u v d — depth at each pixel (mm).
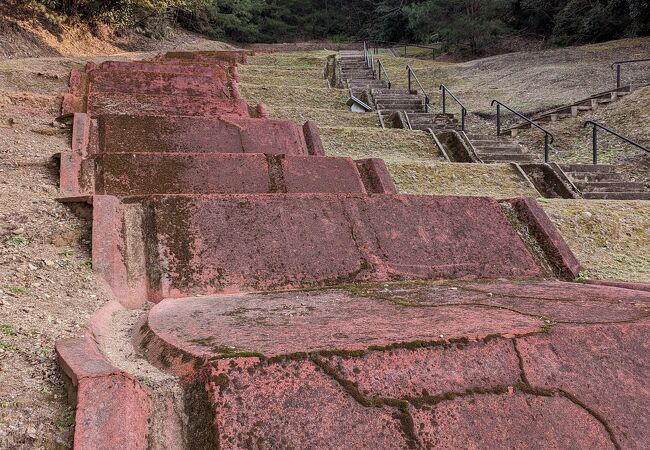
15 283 2869
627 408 2064
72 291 2959
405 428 1816
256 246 3604
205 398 1822
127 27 17422
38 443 1687
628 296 3180
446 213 4309
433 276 3760
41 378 2008
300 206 3959
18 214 3656
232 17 28047
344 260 3684
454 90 14820
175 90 8328
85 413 1702
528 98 12805
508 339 2193
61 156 4711
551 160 9188
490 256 4078
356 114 10172
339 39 33219
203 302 2971
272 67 14766
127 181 4480
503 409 1944
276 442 1714
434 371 2006
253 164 4953
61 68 9445
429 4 22344
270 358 1920
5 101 6660
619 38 19531
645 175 8148
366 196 4199
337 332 2234
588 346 2273
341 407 1829
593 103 11070
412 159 7629
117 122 5934
